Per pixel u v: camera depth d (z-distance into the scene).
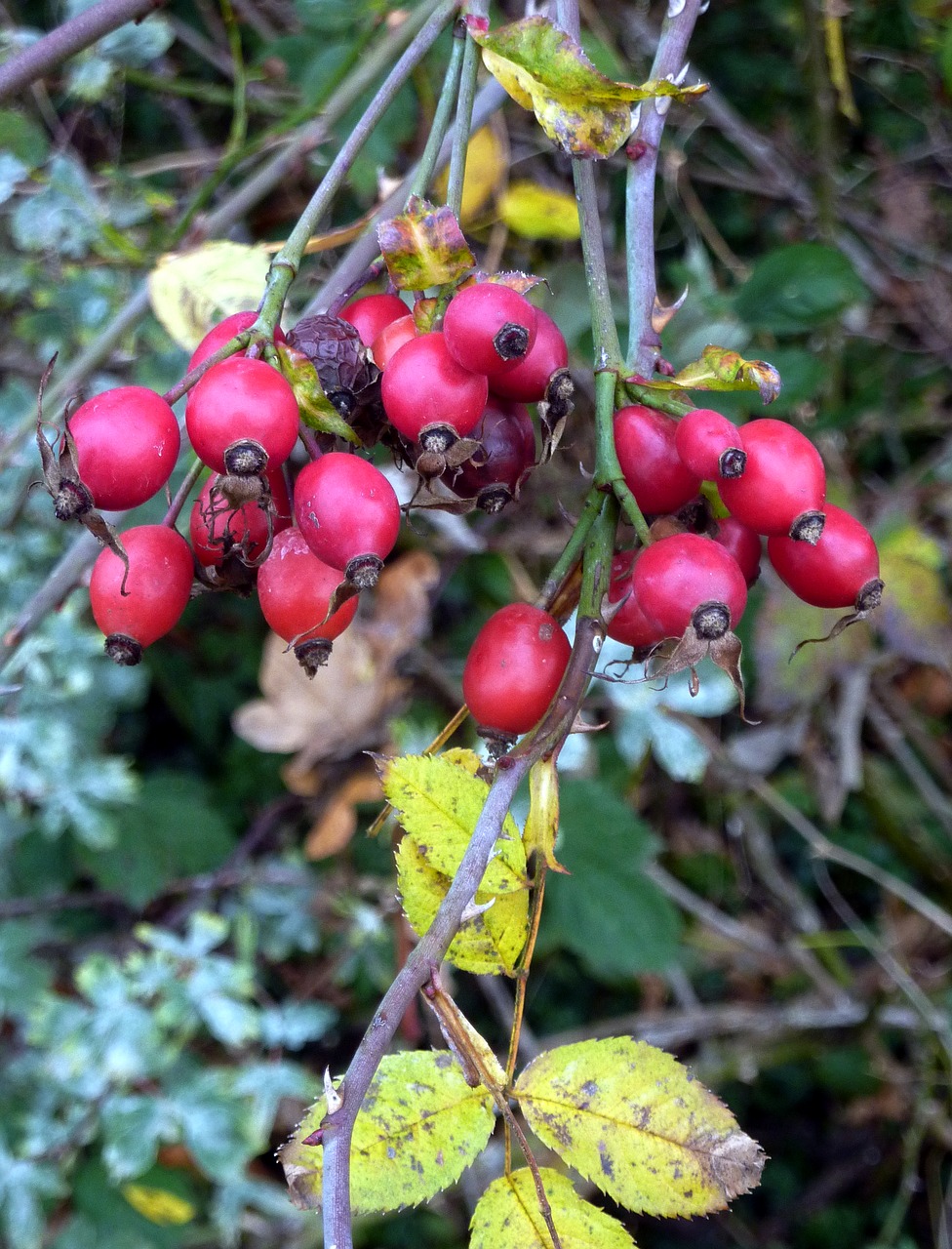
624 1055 0.17
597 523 0.18
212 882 0.46
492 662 0.18
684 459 0.18
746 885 0.56
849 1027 0.52
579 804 0.41
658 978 0.55
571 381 0.19
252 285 0.26
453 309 0.17
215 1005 0.40
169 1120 0.40
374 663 0.44
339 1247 0.14
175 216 0.41
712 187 0.56
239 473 0.17
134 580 0.19
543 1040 0.52
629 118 0.19
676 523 0.19
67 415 0.17
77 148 0.45
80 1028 0.40
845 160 0.57
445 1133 0.17
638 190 0.21
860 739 0.54
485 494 0.19
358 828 0.50
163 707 0.55
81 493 0.17
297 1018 0.43
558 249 0.43
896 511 0.39
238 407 0.17
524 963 0.17
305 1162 0.16
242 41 0.48
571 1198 0.17
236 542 0.19
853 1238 0.56
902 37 0.49
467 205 0.33
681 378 0.18
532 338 0.17
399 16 0.33
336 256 0.41
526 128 0.43
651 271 0.21
